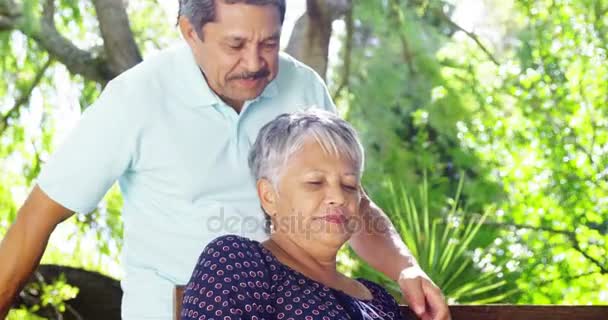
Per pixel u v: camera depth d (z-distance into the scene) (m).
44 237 2.31
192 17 2.20
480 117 7.30
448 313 2.08
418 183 7.39
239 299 1.91
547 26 7.38
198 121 2.30
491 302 6.05
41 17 6.92
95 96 7.02
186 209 2.29
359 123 7.42
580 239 6.60
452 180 7.83
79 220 7.05
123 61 6.60
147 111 2.26
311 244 2.04
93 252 7.16
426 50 7.43
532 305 2.22
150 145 2.28
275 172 2.05
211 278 1.93
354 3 6.90
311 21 6.51
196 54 2.26
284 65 2.47
